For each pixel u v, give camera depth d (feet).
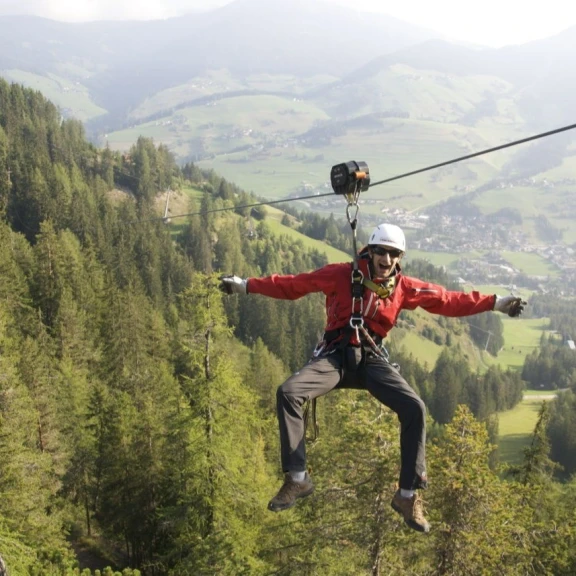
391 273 19.56
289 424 17.69
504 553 54.49
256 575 67.97
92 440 129.80
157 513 96.22
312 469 60.85
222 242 549.13
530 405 499.51
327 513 60.08
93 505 130.41
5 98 539.29
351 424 58.90
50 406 120.37
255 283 19.95
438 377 442.09
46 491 91.56
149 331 214.07
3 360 96.89
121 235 401.08
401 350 487.61
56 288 227.40
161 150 654.53
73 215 394.32
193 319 70.59
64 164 531.50
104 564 115.96
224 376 69.51
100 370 195.31
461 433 54.80
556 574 68.23
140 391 156.87
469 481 52.39
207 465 70.13
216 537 70.03
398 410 18.38
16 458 80.53
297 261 613.93
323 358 18.89
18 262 257.96
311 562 61.16
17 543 66.44
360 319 18.78
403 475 18.11
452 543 53.83
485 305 19.98
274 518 79.10
